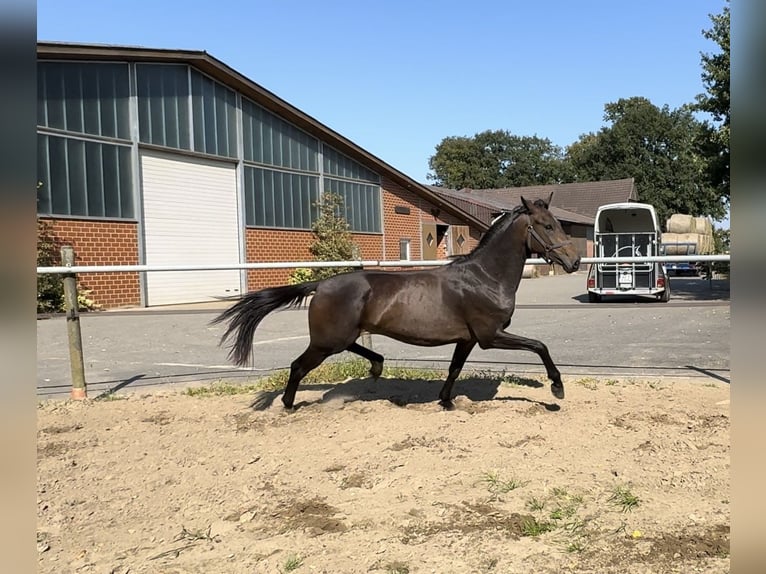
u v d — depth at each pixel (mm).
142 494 4188
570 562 3098
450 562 3127
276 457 4812
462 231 36844
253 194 22547
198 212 20500
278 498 4043
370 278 5664
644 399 6297
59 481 4414
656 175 70812
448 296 5523
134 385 7902
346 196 27312
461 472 4316
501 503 3809
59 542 3527
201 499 4082
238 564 3213
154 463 4766
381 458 4656
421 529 3510
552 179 87312
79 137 16844
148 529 3686
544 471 4297
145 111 18688
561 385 5594
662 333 12031
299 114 23672
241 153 21969
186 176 20094
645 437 4969
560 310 17219
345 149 26797
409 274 5699
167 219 19422
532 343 5582
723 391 6641
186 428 5711
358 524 3607
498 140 88000
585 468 4332
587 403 6148
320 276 22766
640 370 8117
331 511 3807
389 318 5559
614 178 73250
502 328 5621
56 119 16297
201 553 3346
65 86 16562
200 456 4906
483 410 5914
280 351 10750
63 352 10836
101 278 17375
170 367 9250
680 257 6367
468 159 88500
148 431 5629
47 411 6379
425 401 6430
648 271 19094
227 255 21516
